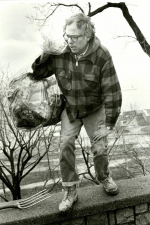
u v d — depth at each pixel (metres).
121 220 3.19
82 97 2.74
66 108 2.90
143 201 3.18
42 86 2.85
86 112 2.84
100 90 2.80
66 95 2.78
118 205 3.11
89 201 3.11
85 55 2.59
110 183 3.15
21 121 2.86
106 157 3.06
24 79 2.84
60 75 2.71
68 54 2.66
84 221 3.09
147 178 3.68
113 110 2.79
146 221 3.27
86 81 2.67
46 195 3.38
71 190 2.97
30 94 2.81
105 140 3.03
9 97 2.83
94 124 2.96
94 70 2.65
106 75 2.68
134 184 3.48
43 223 2.94
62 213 2.94
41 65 2.74
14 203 3.13
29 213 2.99
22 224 2.88
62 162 2.90
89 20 2.53
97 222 3.12
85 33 2.50
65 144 2.88
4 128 4.20
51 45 2.62
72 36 2.48
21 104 2.78
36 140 4.47
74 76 2.67
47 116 2.85
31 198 3.19
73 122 2.93
